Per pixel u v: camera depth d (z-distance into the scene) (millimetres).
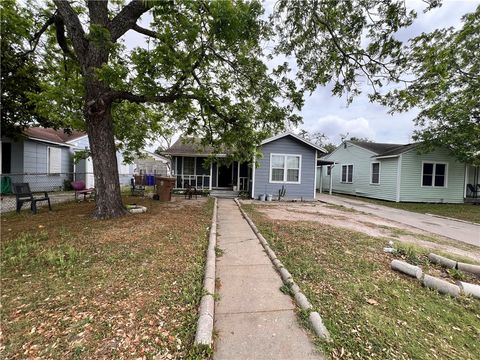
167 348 1833
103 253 3561
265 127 7023
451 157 13797
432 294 2969
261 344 1953
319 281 3111
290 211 8969
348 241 4977
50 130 15508
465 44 8188
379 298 2787
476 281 3514
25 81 8172
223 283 2996
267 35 5500
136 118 9383
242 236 5152
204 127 7848
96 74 4402
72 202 8547
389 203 13438
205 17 4668
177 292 2619
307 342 1996
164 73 5148
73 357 1702
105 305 2312
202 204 9453
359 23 5000
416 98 5480
